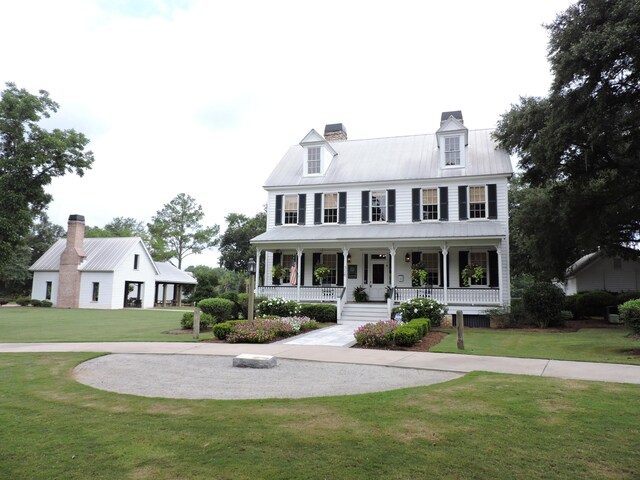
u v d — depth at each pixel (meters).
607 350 11.69
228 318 19.84
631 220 21.64
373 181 24.03
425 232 21.61
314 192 25.23
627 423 5.21
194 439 4.75
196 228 64.06
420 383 7.86
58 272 40.28
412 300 18.55
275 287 23.02
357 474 3.88
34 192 21.20
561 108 16.81
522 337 15.30
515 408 5.84
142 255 42.38
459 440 4.69
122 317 26.88
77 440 4.74
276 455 4.30
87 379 8.27
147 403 6.28
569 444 4.57
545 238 22.67
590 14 15.91
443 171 23.38
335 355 11.12
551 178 20.72
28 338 15.18
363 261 24.06
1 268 21.41
